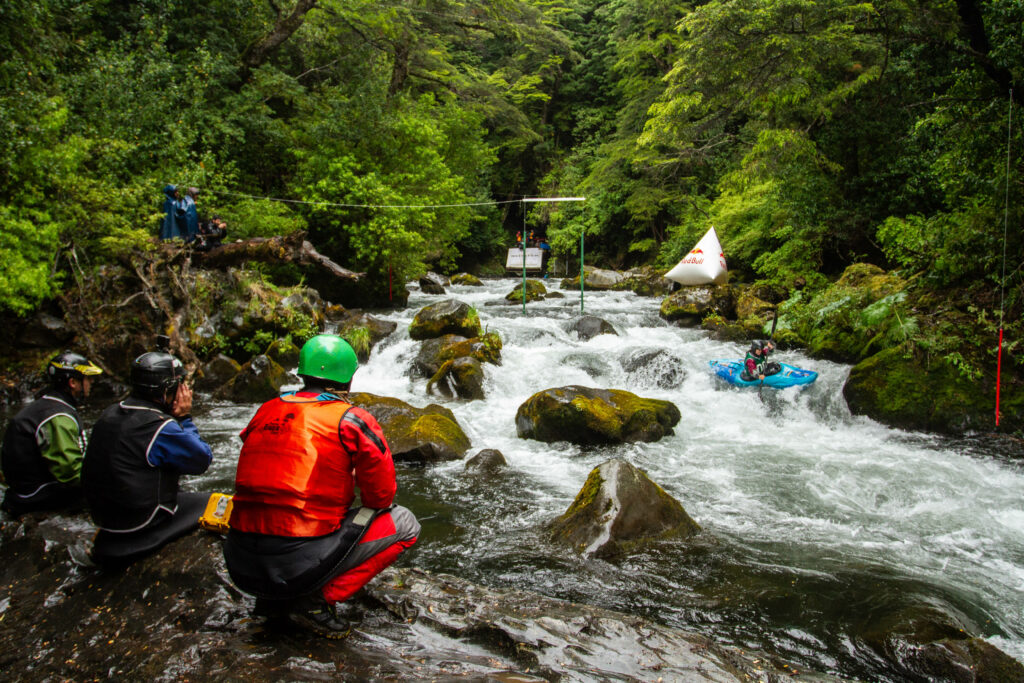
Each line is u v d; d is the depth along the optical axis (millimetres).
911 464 6949
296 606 2670
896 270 11086
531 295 17828
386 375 10914
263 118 15969
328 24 19047
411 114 17953
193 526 3500
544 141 36531
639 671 2666
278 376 9789
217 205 14477
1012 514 5648
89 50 14281
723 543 4875
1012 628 3805
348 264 16516
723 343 11758
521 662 2680
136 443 3244
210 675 2404
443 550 4680
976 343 8438
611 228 32000
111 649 2656
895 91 13141
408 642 2791
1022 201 8523
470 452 7215
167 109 13992
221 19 17625
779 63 12750
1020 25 8289
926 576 4402
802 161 14719
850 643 3529
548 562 4477
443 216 18641
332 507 2570
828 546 4883
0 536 3707
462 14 22172
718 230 18656
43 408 3832
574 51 32969
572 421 7652
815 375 9266
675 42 26016
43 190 10359
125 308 10375
